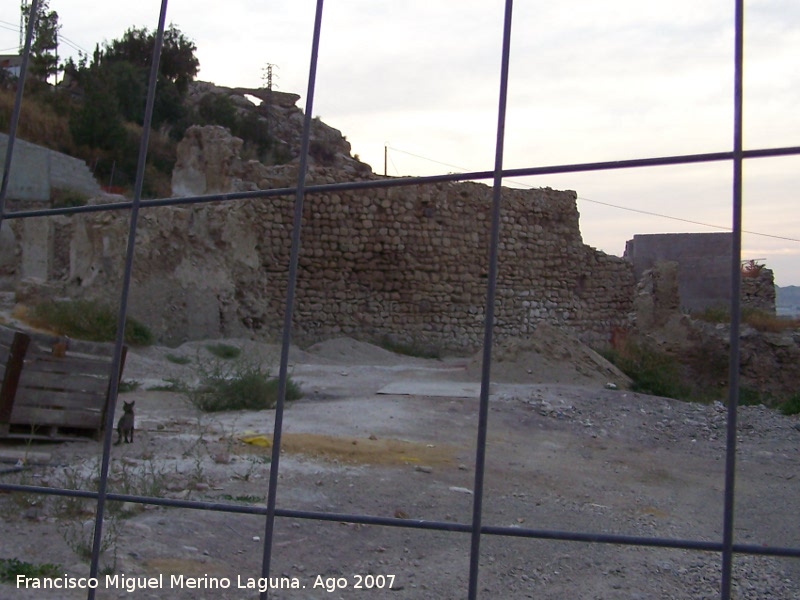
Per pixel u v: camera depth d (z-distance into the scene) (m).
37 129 32.38
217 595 4.79
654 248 38.81
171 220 19.44
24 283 18.02
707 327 25.53
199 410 10.78
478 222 25.95
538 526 6.59
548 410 11.86
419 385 13.98
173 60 41.59
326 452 8.52
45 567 4.88
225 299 20.41
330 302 24.22
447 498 7.25
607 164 3.14
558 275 26.98
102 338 15.78
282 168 24.08
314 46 3.67
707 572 5.85
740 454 10.27
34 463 7.23
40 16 35.75
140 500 3.77
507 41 3.34
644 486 8.51
